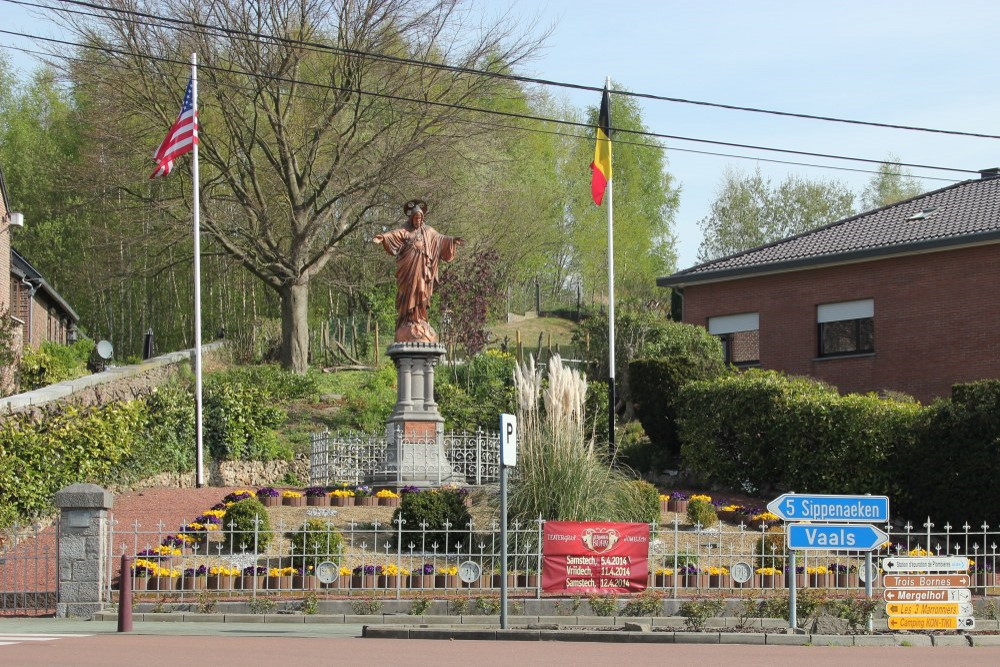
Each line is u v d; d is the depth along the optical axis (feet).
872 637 43.98
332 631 45.75
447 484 74.49
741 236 218.18
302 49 107.76
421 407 77.66
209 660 34.17
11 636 41.96
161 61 105.09
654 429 89.66
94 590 50.75
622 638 43.32
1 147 177.88
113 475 72.23
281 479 88.43
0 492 61.93
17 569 55.83
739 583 56.65
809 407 78.79
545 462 59.16
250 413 87.15
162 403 81.10
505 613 44.75
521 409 60.90
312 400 108.17
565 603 51.16
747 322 110.63
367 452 81.66
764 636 43.55
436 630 43.75
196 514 67.21
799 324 106.63
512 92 137.80
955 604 46.24
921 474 73.92
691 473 85.66
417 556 58.59
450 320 118.62
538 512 57.88
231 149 114.32
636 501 61.82
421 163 112.27
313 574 54.29
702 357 96.02
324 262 118.21
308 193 117.19
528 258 177.99
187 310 172.65
